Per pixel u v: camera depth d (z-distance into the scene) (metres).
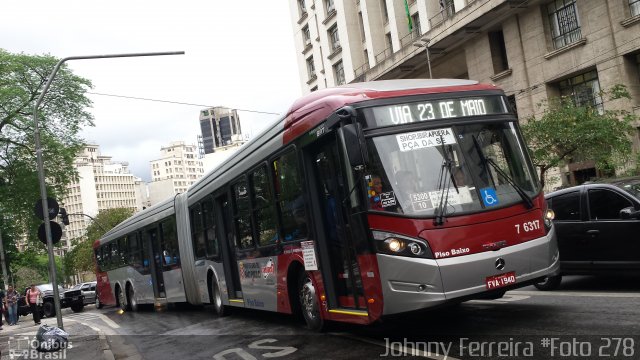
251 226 10.76
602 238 9.16
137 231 20.48
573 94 27.88
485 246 6.59
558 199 10.01
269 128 9.74
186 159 184.88
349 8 45.44
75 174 38.41
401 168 6.77
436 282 6.39
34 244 38.88
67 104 37.44
